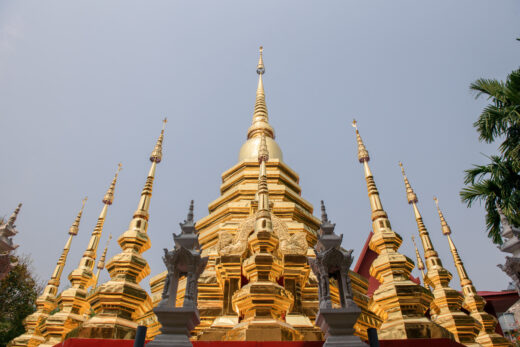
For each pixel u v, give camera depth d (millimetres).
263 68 21875
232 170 16031
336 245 6070
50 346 8586
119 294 7441
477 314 10750
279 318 7105
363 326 10023
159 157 11000
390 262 8172
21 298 19422
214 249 11297
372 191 9945
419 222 11273
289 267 8852
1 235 8336
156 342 4828
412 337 6828
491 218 12195
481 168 12766
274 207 12727
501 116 11648
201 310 9156
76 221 13023
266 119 19359
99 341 6312
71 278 10055
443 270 9883
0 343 18250
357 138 11508
